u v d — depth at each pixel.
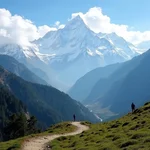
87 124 111.69
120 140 43.25
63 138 65.69
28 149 54.62
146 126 49.72
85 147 46.28
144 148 34.88
